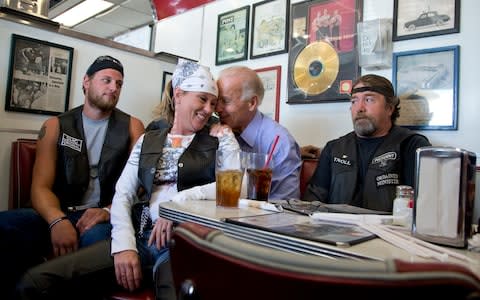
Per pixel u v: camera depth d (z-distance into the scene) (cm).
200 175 132
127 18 494
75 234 150
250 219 81
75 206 171
